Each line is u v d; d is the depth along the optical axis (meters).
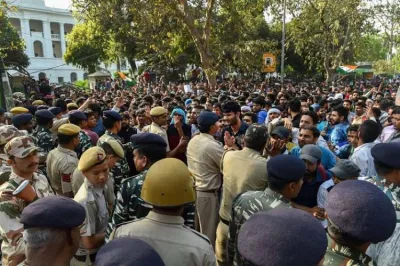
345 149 5.69
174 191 2.17
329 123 7.29
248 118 7.04
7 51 33.75
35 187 3.18
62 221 1.77
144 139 3.26
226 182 3.71
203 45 16.91
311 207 3.84
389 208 1.66
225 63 22.34
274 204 2.73
